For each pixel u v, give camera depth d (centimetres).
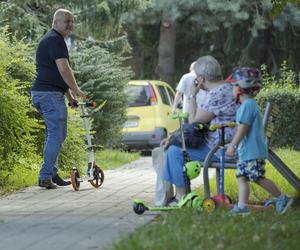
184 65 4859
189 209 1077
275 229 945
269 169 1555
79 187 1512
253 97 1098
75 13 2792
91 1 2778
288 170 1197
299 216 1052
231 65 4569
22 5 2697
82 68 2489
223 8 4016
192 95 1199
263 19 4078
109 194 1431
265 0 3941
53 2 2748
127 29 4669
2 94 1600
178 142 1158
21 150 1669
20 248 910
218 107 1160
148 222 1071
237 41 4431
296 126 2672
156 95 2881
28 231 1026
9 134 1636
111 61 2588
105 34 2912
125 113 2627
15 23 2598
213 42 4653
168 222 995
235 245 857
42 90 1496
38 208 1247
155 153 1179
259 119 1073
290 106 2667
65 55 1500
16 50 1770
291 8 4022
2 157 1642
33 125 1647
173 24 4625
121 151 2702
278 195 1091
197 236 896
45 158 1498
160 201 1170
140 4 2867
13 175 1689
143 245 846
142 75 4938
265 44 4400
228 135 1147
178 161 1126
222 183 1113
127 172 1938
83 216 1148
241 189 1082
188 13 4269
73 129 1756
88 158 1839
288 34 4359
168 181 1132
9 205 1290
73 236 980
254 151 1069
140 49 4900
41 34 2639
